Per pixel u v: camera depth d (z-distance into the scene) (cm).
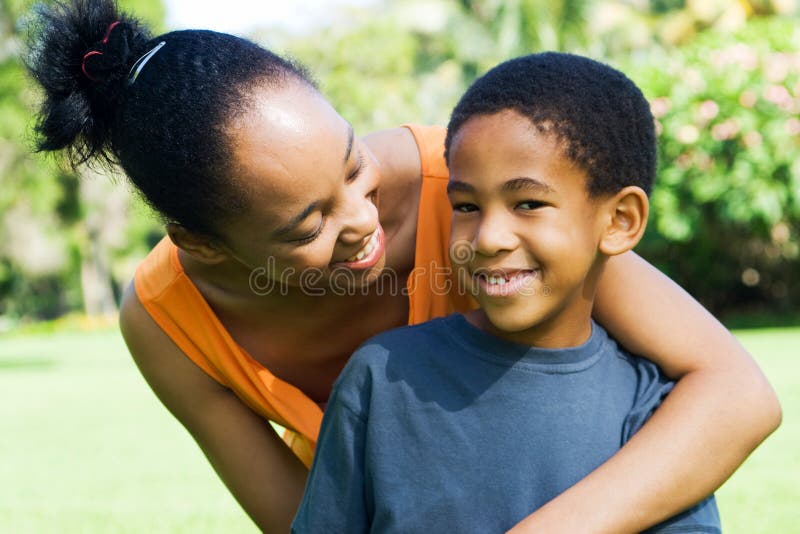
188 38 242
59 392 1174
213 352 288
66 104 254
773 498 459
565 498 213
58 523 491
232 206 232
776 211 1407
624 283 249
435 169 282
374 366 236
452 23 3053
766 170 1395
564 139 210
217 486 577
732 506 447
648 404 233
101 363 1650
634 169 224
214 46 237
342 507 233
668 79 1440
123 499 547
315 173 226
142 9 2670
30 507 532
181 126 230
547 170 209
